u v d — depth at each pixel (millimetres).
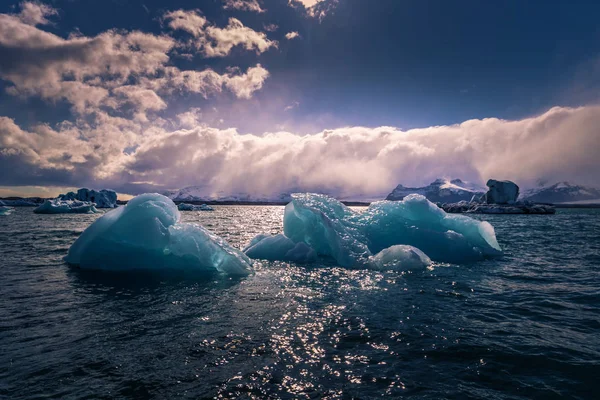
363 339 4227
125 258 8688
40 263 9445
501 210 66750
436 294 6430
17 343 4074
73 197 59094
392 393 2990
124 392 2996
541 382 3193
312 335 4352
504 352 3844
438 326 4691
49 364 3531
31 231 19781
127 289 6746
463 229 11648
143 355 3762
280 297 6207
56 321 4867
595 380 3225
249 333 4430
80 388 3064
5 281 7348
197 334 4383
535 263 9875
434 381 3205
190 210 67500
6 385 3109
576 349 3934
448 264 9508
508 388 3090
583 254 11836
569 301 5965
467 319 4992
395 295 6367
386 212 11805
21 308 5465
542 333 4441
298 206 11172
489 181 74188
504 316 5148
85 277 7773
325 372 3377
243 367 3482
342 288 6867
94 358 3680
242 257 8977
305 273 8359
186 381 3195
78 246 9391
